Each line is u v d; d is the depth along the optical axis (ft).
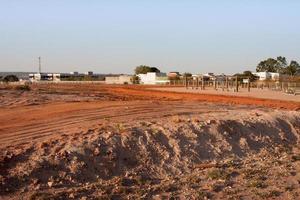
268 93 154.51
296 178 43.52
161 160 44.09
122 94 146.10
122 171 40.75
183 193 37.86
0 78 368.68
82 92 147.74
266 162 49.16
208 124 53.78
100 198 34.94
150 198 36.24
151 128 49.08
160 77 340.39
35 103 88.22
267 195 38.09
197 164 45.83
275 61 448.65
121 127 48.91
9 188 34.45
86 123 55.98
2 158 37.32
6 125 56.85
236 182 41.55
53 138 44.78
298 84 180.55
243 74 277.64
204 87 209.46
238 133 55.47
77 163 38.99
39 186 35.53
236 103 104.88
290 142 60.39
